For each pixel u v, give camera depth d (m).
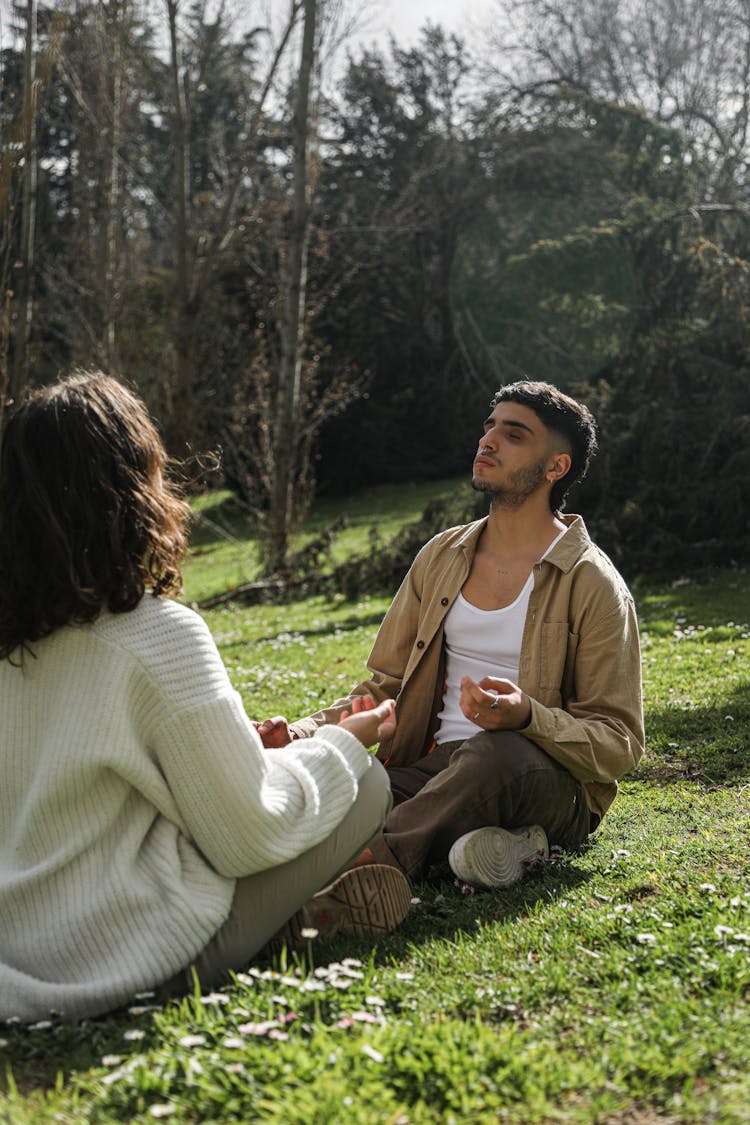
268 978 2.42
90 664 2.36
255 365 21.16
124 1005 2.38
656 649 8.14
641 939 2.63
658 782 4.65
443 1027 2.20
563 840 3.62
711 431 13.32
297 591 15.46
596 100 16.39
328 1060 2.08
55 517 2.33
